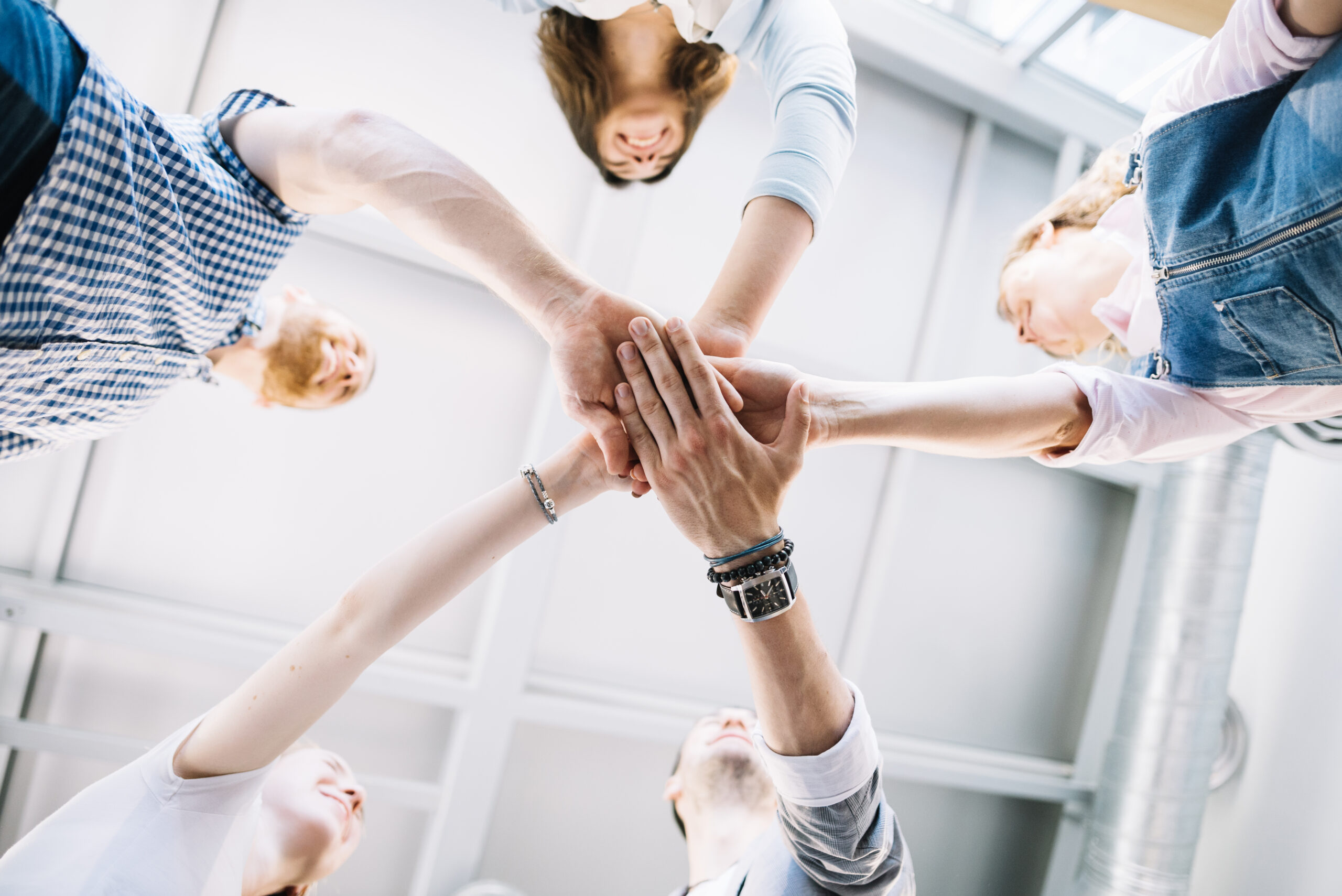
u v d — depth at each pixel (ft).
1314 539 8.63
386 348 8.01
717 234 8.39
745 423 3.44
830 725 3.17
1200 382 3.50
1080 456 3.59
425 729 8.12
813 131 3.81
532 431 8.11
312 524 7.93
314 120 3.23
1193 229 3.10
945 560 9.59
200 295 3.28
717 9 4.20
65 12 6.81
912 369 9.22
